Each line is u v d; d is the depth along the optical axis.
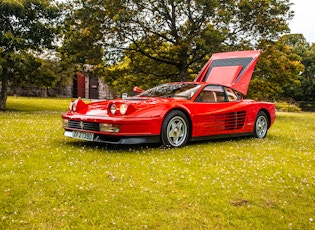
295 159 4.53
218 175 3.49
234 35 14.89
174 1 12.79
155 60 16.25
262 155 4.71
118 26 13.70
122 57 15.38
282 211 2.56
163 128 4.86
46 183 3.00
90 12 13.78
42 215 2.34
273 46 15.93
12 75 14.03
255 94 18.78
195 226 2.24
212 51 12.70
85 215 2.36
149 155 4.39
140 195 2.78
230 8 14.33
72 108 5.18
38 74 14.00
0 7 11.88
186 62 14.99
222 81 7.54
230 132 5.95
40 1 12.72
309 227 2.28
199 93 5.59
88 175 3.30
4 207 2.45
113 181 3.14
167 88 5.95
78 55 14.11
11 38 12.20
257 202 2.73
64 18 13.93
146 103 4.83
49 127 7.18
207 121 5.48
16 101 19.31
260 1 14.28
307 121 13.60
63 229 2.14
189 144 5.51
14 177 3.14
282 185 3.23
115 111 4.59
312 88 38.75
